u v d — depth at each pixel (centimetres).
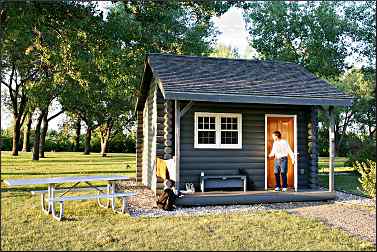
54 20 1423
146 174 1482
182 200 1049
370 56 2231
